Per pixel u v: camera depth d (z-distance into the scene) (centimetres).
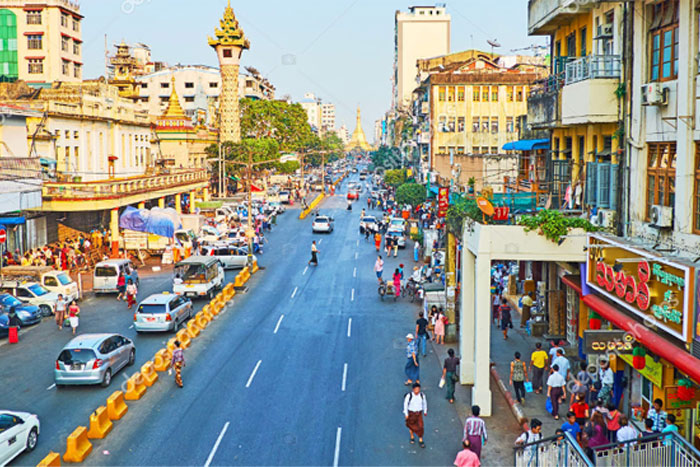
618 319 1638
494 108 6981
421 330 2569
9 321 2739
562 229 1867
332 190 11194
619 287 1650
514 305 3161
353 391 2164
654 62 1709
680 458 1215
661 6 1675
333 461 1658
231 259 4453
